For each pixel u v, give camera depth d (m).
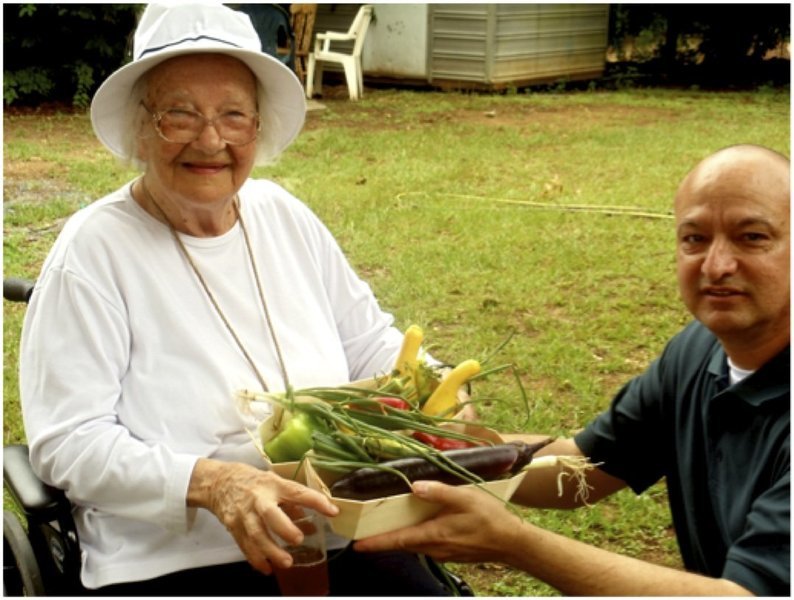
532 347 5.49
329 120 12.97
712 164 2.09
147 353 2.35
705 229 2.08
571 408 4.79
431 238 7.55
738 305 2.06
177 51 2.30
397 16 16.28
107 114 2.43
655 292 6.43
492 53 15.55
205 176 2.39
